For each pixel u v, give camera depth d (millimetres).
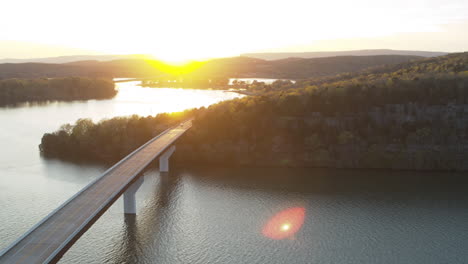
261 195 132375
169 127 185250
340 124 172000
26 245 69812
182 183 144250
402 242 100125
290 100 180500
